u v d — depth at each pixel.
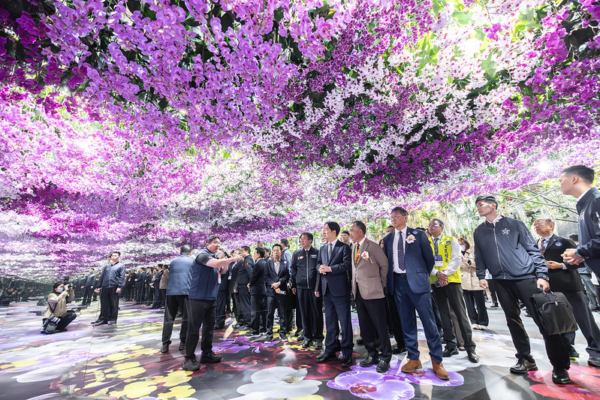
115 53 1.73
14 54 1.64
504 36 1.78
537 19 1.70
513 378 2.65
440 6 1.65
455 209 9.12
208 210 6.08
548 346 2.51
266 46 1.82
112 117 2.28
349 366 3.30
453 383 2.62
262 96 2.24
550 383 2.48
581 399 2.14
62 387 2.88
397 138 2.97
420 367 3.14
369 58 1.98
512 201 8.42
